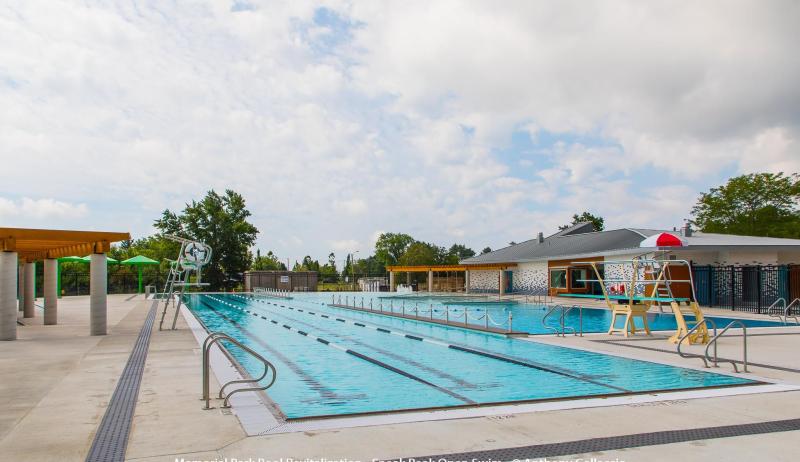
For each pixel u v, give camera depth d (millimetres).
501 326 17375
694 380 8578
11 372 8797
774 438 5219
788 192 43125
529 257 37375
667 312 21891
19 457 4660
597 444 5027
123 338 13734
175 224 53500
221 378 8242
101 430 5461
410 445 4984
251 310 27719
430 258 62719
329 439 5160
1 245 13555
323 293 48219
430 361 11328
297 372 10242
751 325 17281
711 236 29609
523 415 6082
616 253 28516
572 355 11461
